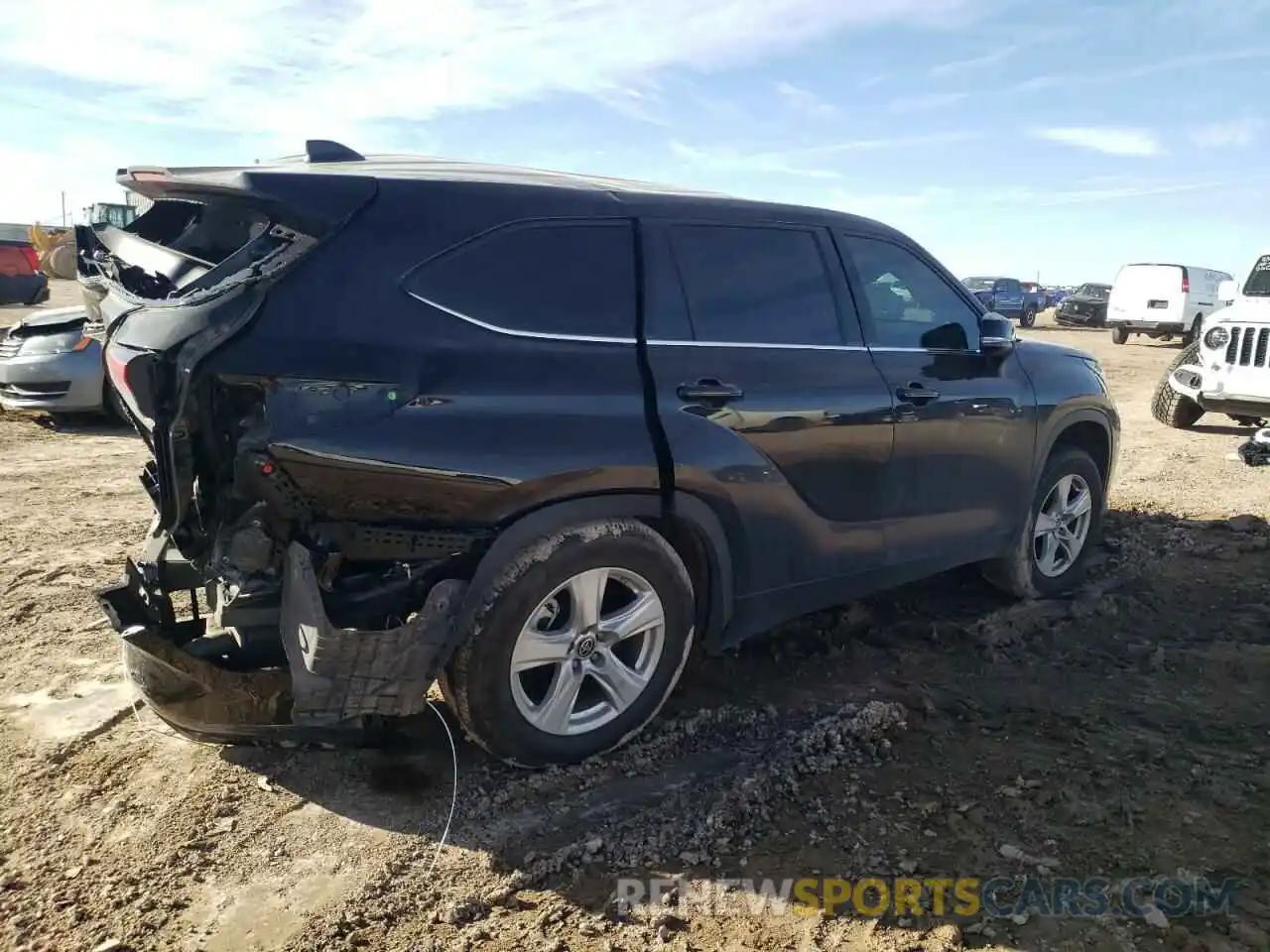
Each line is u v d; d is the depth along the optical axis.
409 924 2.58
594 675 3.29
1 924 2.52
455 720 3.59
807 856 2.88
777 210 3.85
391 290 2.90
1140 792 3.22
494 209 3.14
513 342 3.07
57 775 3.22
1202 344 10.40
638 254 3.41
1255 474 8.23
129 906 2.61
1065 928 2.57
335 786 3.20
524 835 2.95
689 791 3.20
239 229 3.21
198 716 2.90
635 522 3.25
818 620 4.75
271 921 2.57
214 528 2.84
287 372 2.72
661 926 2.58
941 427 4.18
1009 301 33.25
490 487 2.92
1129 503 7.14
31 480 7.13
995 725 3.71
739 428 3.46
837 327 3.91
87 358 8.64
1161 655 4.28
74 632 4.36
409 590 2.97
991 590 5.22
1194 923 2.59
